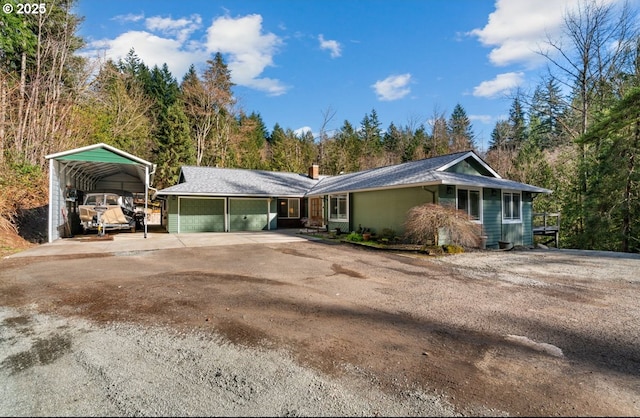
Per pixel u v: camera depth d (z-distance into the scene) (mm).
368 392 2615
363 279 6734
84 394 2604
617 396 2578
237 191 18906
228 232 18312
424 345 3516
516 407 2420
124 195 20828
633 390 2664
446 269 7797
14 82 17734
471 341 3623
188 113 34062
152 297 5301
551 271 7543
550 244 17953
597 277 6898
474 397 2545
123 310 4641
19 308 4723
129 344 3516
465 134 42750
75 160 13062
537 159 24859
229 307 4801
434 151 37875
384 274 7227
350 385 2719
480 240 11766
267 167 37312
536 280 6641
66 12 20375
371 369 2982
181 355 3260
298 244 12602
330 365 3057
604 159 15477
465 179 11922
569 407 2428
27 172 14914
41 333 3814
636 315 4477
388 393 2602
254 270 7605
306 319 4312
